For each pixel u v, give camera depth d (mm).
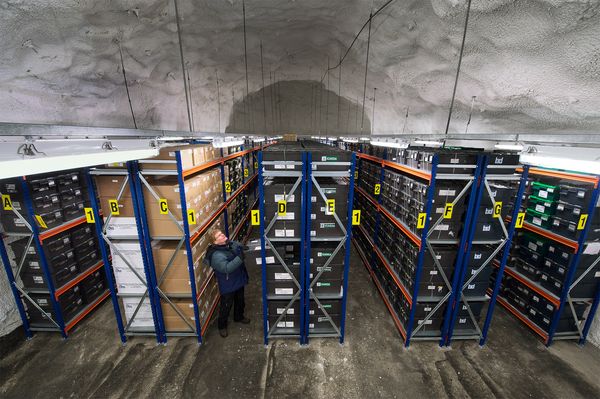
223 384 3053
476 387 3045
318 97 14422
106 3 3955
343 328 3576
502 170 2996
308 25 7262
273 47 8430
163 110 7887
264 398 2902
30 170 1097
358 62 7777
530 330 3930
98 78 5023
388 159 4688
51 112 4730
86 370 3230
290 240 3217
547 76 3520
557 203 3633
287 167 2945
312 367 3281
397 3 4711
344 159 2939
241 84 10969
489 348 3607
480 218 3207
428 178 3143
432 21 4410
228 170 5480
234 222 6055
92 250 4309
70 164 1283
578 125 3893
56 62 4125
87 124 5562
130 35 4879
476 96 4879
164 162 3062
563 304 3477
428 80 5711
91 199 3121
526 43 3389
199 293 3627
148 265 3355
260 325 4008
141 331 3643
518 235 4188
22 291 3547
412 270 3564
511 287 4305
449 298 3439
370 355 3471
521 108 4320
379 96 8820
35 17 3443
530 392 2998
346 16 6129
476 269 3416
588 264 3373
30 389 2994
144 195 3215
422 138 5082
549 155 1705
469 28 3848
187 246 3279
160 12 4879
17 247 3482
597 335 3633
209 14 5836
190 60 7180
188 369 3246
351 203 3053
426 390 3002
